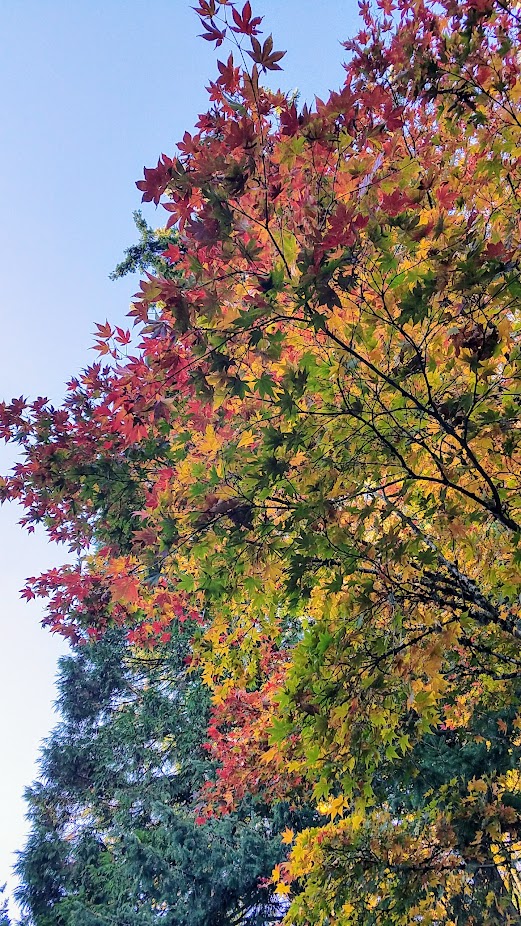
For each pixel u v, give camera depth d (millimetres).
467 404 2855
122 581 4090
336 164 2854
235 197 2547
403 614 3250
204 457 3672
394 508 3123
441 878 4102
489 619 3492
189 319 2754
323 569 3395
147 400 3275
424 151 3654
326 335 2930
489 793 4559
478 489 3418
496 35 3258
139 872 10016
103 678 15625
